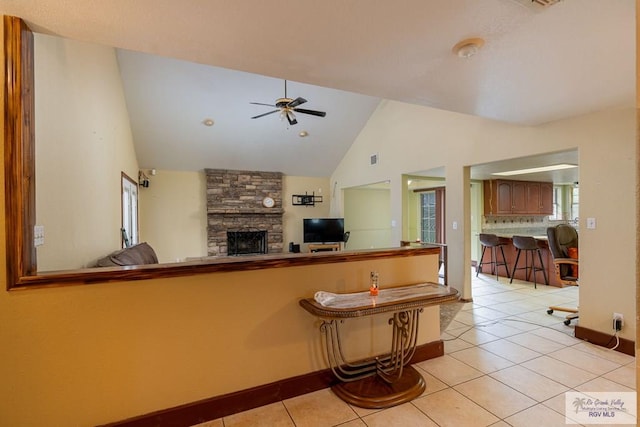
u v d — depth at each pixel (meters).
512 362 2.65
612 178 2.92
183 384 1.88
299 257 2.21
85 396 1.68
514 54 1.91
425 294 2.25
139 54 4.50
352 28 1.64
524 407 2.04
